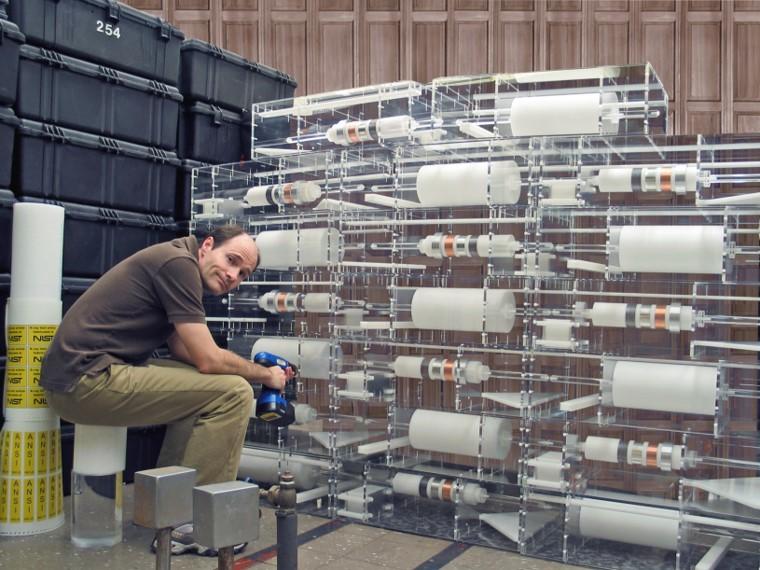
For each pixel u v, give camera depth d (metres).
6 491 2.46
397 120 2.94
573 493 2.37
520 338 2.53
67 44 2.86
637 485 2.37
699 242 2.21
